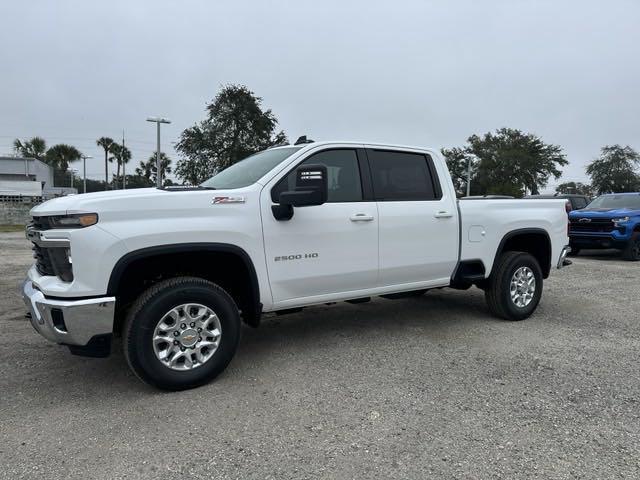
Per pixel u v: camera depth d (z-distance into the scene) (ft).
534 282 19.54
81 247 11.32
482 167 189.47
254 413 11.29
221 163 141.69
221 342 12.92
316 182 12.72
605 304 22.49
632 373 13.76
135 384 12.99
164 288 12.10
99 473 8.96
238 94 143.33
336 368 14.11
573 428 10.61
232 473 8.97
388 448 9.80
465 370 13.94
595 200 46.91
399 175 16.69
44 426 10.70
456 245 17.53
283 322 19.16
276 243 13.76
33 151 239.09
